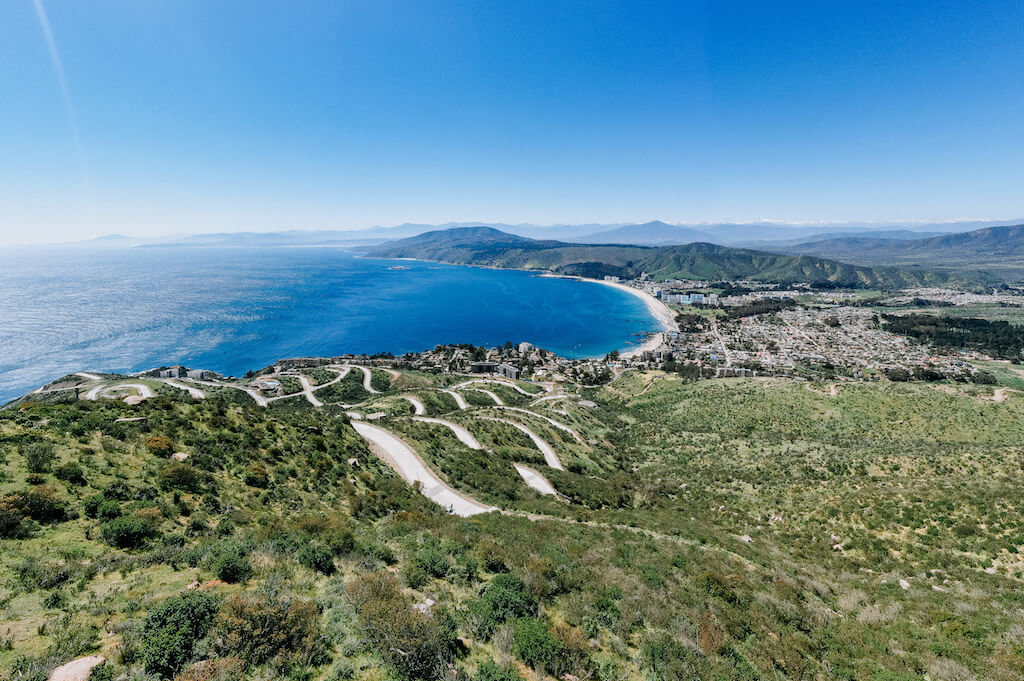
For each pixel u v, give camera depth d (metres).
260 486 26.38
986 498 32.78
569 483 50.00
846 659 16.67
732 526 39.53
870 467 48.56
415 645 10.95
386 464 43.12
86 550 14.88
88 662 9.16
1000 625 18.80
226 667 9.34
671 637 15.02
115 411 31.20
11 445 21.08
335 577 15.15
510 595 14.54
